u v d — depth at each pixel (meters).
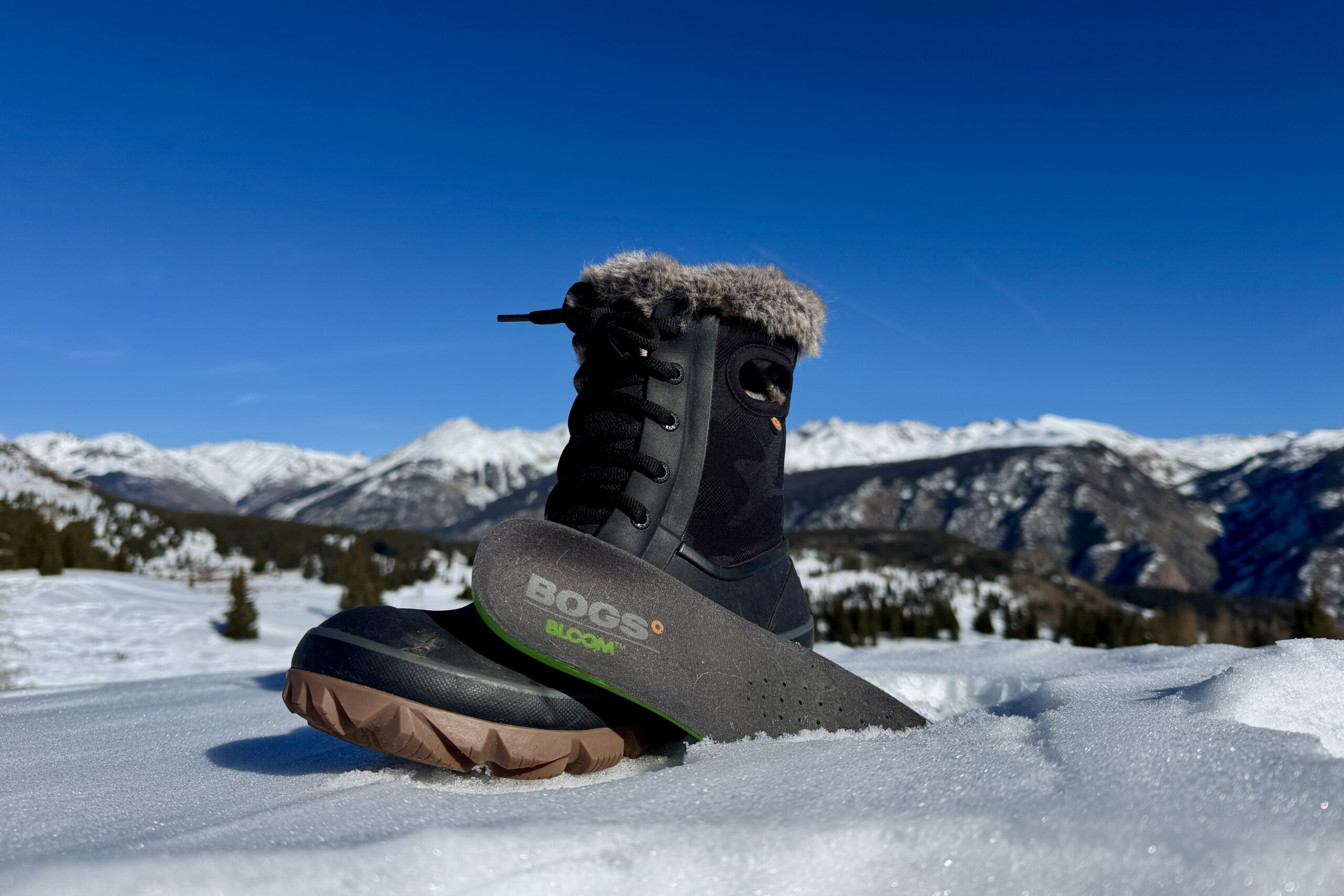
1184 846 0.53
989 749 0.83
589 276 1.35
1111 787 0.65
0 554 24.47
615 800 0.77
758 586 1.28
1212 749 0.70
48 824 0.77
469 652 0.98
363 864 0.57
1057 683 1.32
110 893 0.54
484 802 0.79
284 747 1.26
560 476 1.32
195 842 0.65
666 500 1.19
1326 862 0.50
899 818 0.62
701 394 1.24
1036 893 0.54
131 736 1.46
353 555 38.50
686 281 1.24
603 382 1.30
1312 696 0.97
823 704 1.15
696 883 0.58
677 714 1.02
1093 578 144.25
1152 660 1.76
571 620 0.99
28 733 1.56
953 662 2.00
